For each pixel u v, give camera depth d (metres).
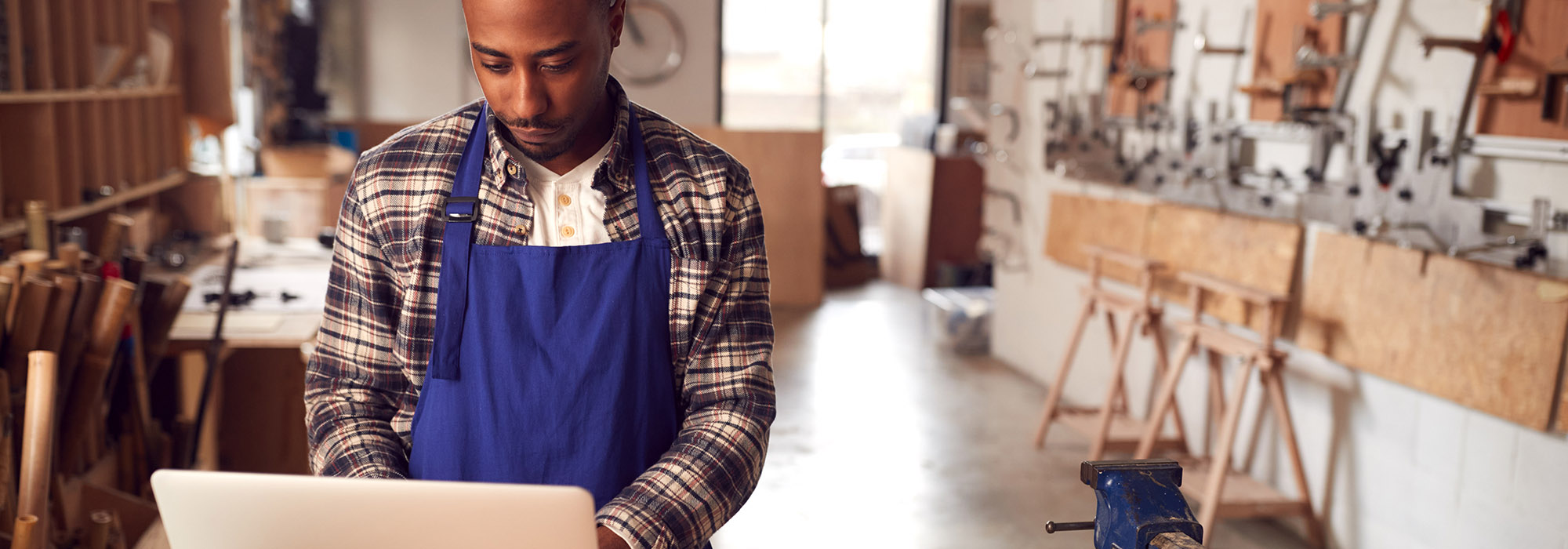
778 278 6.98
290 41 6.36
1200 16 3.84
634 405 1.17
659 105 7.75
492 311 1.15
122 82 3.60
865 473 3.96
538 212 1.18
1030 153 5.31
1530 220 2.57
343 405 1.21
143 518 2.30
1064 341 4.96
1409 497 2.96
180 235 4.21
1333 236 3.17
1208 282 3.45
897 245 7.89
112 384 2.43
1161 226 4.02
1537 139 2.53
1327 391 3.25
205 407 2.73
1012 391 5.08
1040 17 5.23
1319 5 3.01
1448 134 2.76
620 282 1.16
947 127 7.79
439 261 1.17
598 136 1.20
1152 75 3.99
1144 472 1.01
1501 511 2.67
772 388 1.26
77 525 2.24
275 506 0.88
